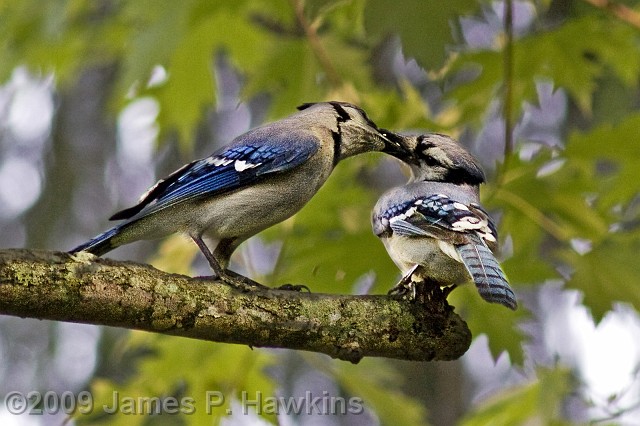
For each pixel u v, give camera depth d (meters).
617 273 10.60
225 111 16.84
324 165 9.98
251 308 7.98
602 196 10.91
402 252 9.02
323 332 8.21
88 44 13.09
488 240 8.78
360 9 9.05
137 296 7.54
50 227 16.58
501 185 10.54
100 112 17.22
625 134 10.30
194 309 7.77
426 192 9.50
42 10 12.37
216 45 12.58
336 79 11.51
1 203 16.64
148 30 10.62
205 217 9.51
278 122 10.30
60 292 7.23
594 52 11.66
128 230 9.47
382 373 11.34
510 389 11.38
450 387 15.78
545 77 12.24
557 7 13.70
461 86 11.77
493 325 10.75
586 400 10.77
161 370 10.70
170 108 12.70
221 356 10.72
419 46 7.90
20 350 15.88
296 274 11.01
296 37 11.97
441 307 8.62
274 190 9.62
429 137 10.74
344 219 11.24
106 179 17.14
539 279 10.73
